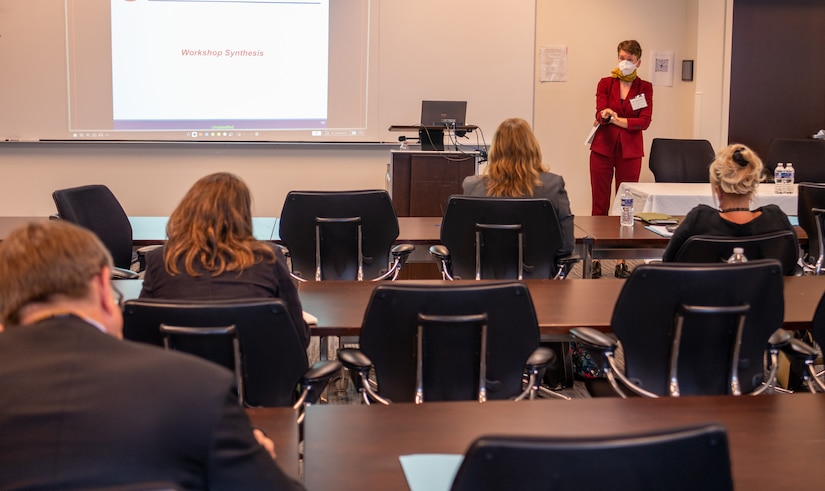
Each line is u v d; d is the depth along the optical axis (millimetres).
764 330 2414
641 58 7902
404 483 1574
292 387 2223
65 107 6891
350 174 7246
